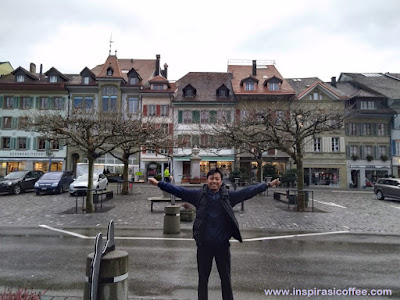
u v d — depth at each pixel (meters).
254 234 9.12
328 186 36.47
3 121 38.09
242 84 38.69
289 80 43.41
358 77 43.31
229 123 20.23
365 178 36.53
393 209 15.41
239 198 3.78
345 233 9.40
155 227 10.11
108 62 39.62
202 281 3.68
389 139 36.97
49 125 12.56
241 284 5.02
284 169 36.66
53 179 21.16
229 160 36.06
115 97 38.31
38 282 5.03
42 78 41.47
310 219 11.84
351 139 36.88
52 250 7.12
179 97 38.59
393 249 7.48
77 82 39.59
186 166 37.28
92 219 11.55
